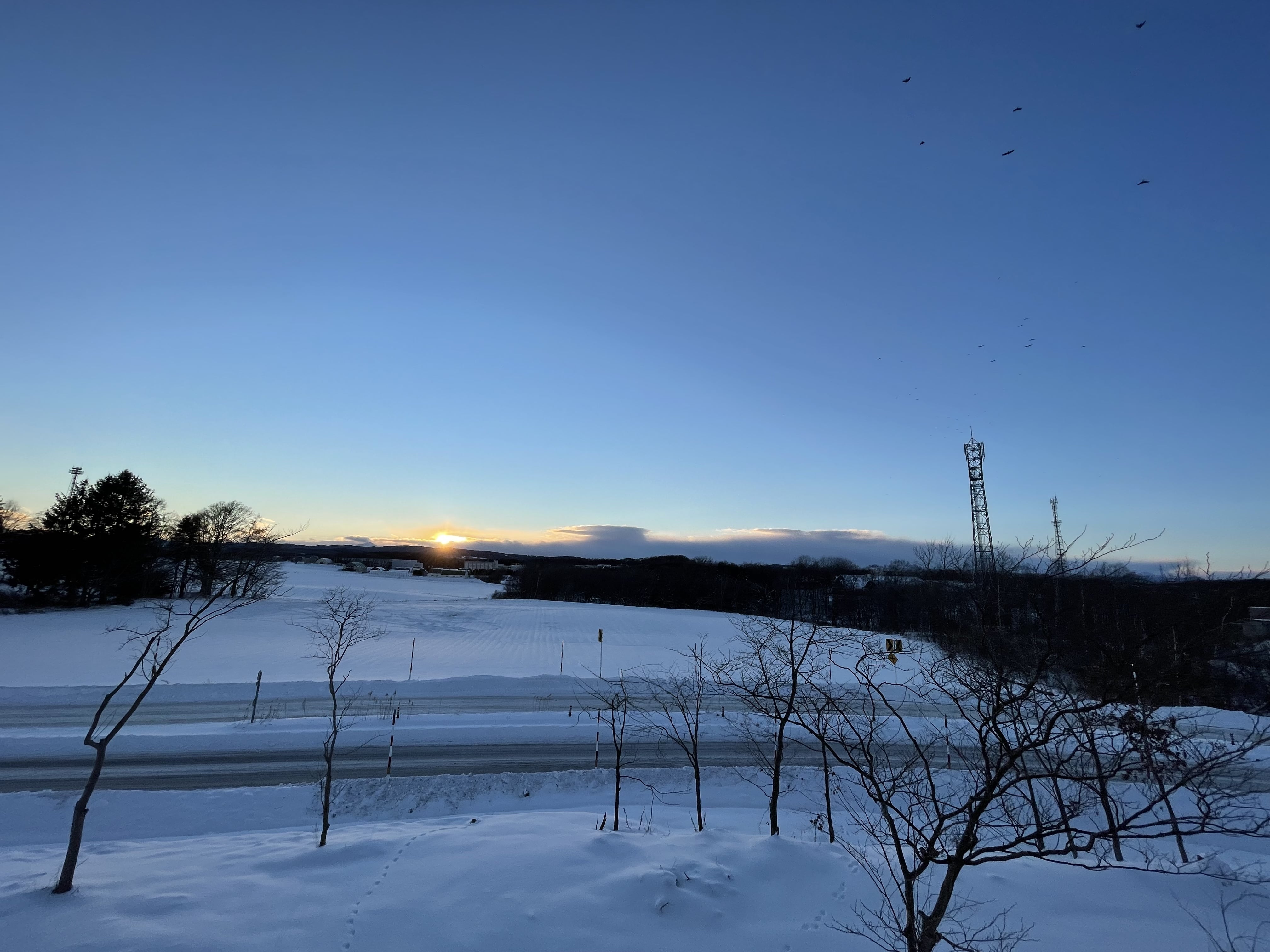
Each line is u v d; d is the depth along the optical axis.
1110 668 6.34
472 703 25.45
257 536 61.47
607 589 93.88
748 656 19.66
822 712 10.91
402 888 8.45
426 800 14.64
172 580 63.91
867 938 7.47
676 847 9.79
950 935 7.70
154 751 17.73
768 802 15.32
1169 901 8.80
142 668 31.47
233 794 14.20
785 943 7.48
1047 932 7.89
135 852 10.31
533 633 49.78
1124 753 6.12
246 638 41.78
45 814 13.03
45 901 8.03
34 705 23.38
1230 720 16.03
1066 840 11.38
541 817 11.95
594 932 7.51
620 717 22.59
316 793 14.42
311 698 25.42
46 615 48.00
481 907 7.95
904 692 26.50
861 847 10.87
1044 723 7.50
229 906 7.98
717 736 20.66
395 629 49.12
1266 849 12.18
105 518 55.47
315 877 8.85
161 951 6.93
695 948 7.31
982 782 9.90
